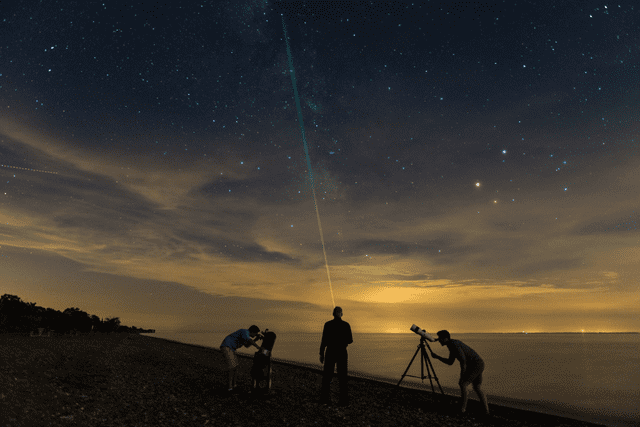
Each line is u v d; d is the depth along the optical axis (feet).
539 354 126.72
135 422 19.92
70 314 159.53
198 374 39.45
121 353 58.54
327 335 27.40
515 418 23.98
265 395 28.37
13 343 54.49
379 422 22.08
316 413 23.77
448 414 24.59
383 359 89.92
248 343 29.99
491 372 66.90
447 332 26.63
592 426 22.71
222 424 20.58
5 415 17.07
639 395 39.68
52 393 23.61
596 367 77.25
